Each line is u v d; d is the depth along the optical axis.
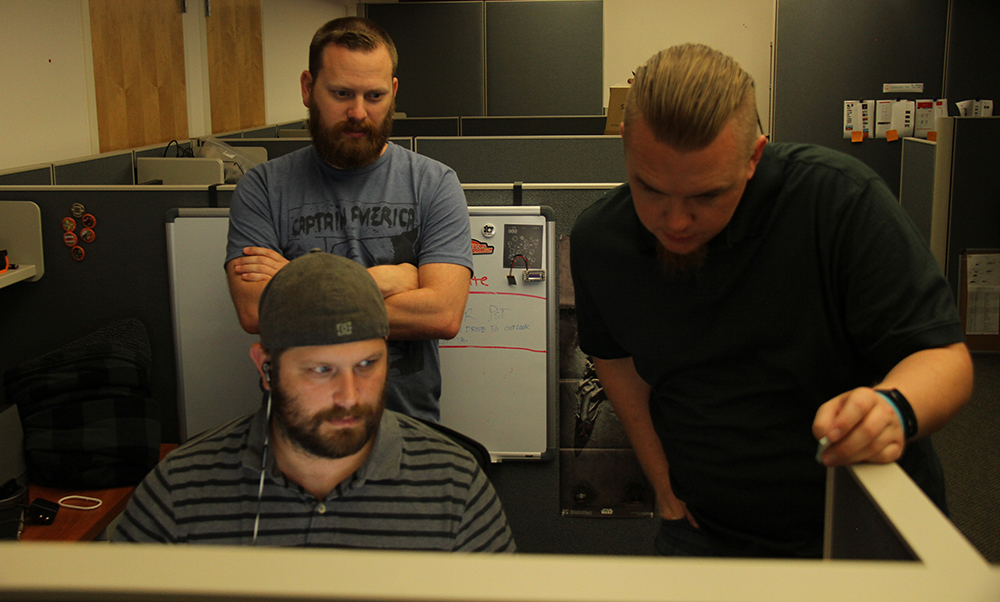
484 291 1.94
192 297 1.99
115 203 1.97
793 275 0.88
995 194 3.82
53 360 1.72
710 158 0.73
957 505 2.42
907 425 0.63
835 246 0.85
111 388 1.72
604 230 1.00
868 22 4.72
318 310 0.80
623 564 0.30
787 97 4.82
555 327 1.95
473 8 6.57
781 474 0.95
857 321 0.85
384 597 0.29
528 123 4.89
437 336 1.46
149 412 1.75
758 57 8.12
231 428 0.93
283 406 0.82
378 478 0.89
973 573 0.31
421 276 1.47
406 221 1.48
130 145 4.04
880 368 0.85
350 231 1.46
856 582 0.29
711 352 0.95
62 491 1.68
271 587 0.30
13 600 0.31
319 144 1.44
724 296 0.92
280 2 6.52
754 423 0.95
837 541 0.57
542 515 2.01
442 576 0.30
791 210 0.87
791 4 4.73
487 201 1.93
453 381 1.97
